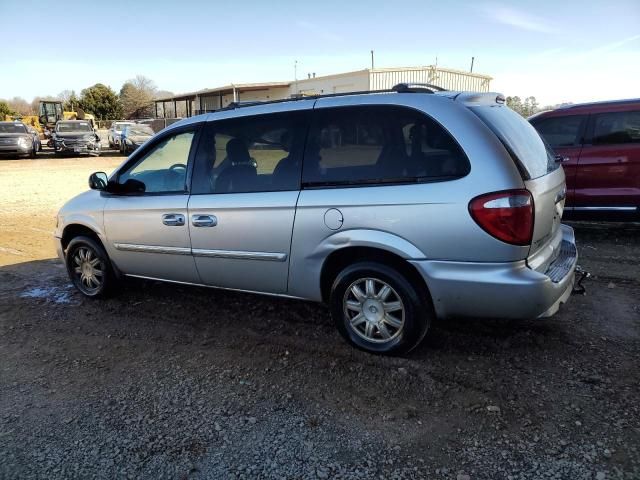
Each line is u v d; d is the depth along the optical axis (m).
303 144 3.66
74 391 3.39
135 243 4.56
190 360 3.77
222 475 2.55
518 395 3.13
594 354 3.59
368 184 3.40
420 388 3.25
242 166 3.93
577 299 4.62
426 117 3.27
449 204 3.13
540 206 3.21
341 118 3.55
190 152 4.20
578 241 6.69
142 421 3.02
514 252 3.06
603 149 6.54
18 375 3.63
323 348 3.85
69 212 5.03
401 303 3.45
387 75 26.55
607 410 2.94
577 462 2.54
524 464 2.55
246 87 32.84
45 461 2.70
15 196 12.51
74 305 4.98
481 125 3.17
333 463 2.62
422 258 3.24
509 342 3.81
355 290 3.63
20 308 4.94
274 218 3.72
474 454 2.64
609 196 6.58
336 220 3.47
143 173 4.52
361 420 2.96
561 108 6.90
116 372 3.63
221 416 3.05
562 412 2.94
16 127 25.70
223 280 4.16
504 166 3.06
